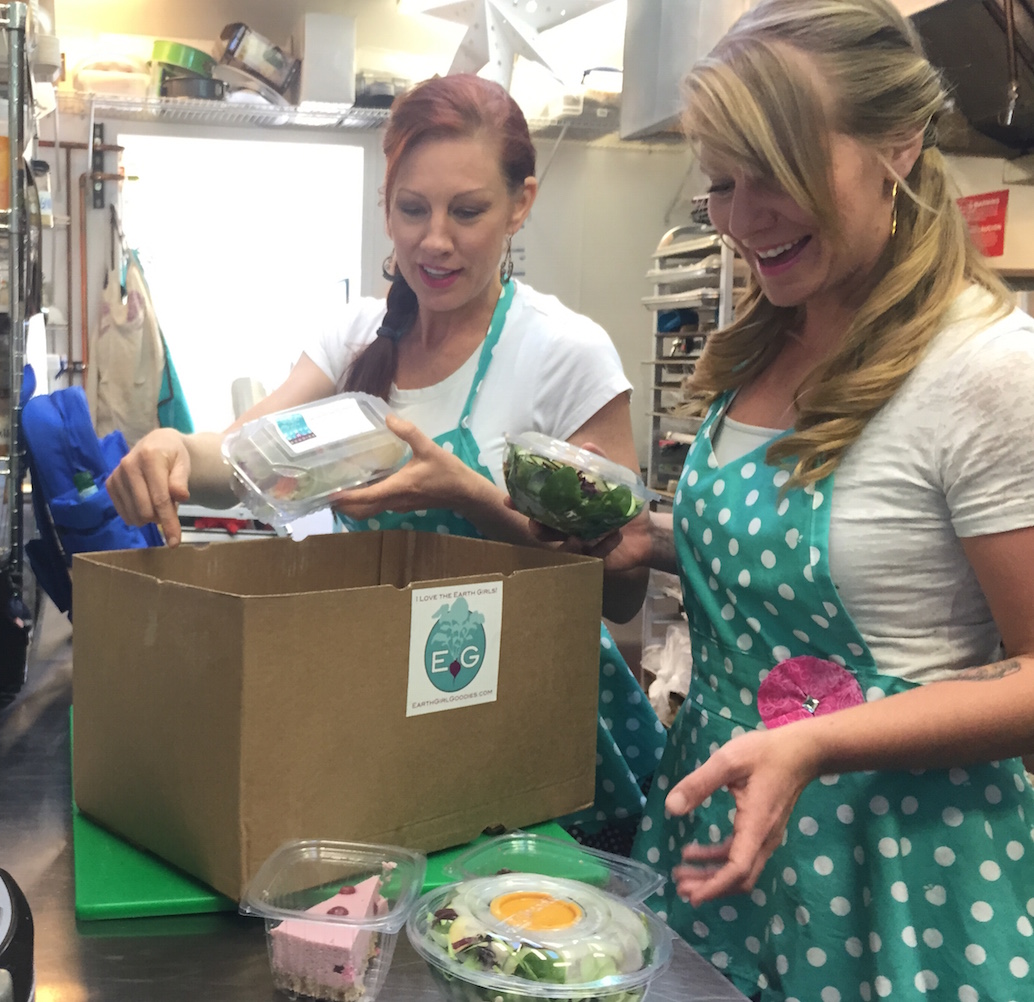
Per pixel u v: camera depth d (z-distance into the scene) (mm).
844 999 970
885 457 949
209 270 3408
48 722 1312
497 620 912
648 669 2680
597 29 3521
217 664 774
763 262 989
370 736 834
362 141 3436
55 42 2248
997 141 2209
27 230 1855
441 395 1341
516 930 700
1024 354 891
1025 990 925
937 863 946
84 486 1543
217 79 3137
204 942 774
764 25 914
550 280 3736
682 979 776
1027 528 883
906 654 975
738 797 802
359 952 706
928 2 1871
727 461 1105
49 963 738
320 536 1143
